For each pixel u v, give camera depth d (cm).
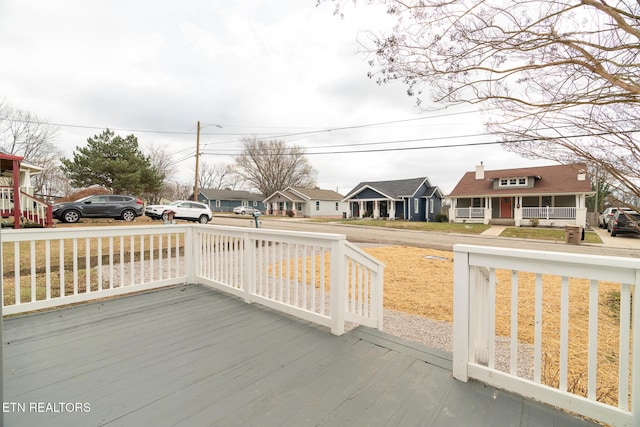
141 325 282
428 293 508
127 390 181
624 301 144
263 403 170
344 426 152
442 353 230
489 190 2133
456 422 155
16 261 292
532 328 372
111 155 2141
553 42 256
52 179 2917
